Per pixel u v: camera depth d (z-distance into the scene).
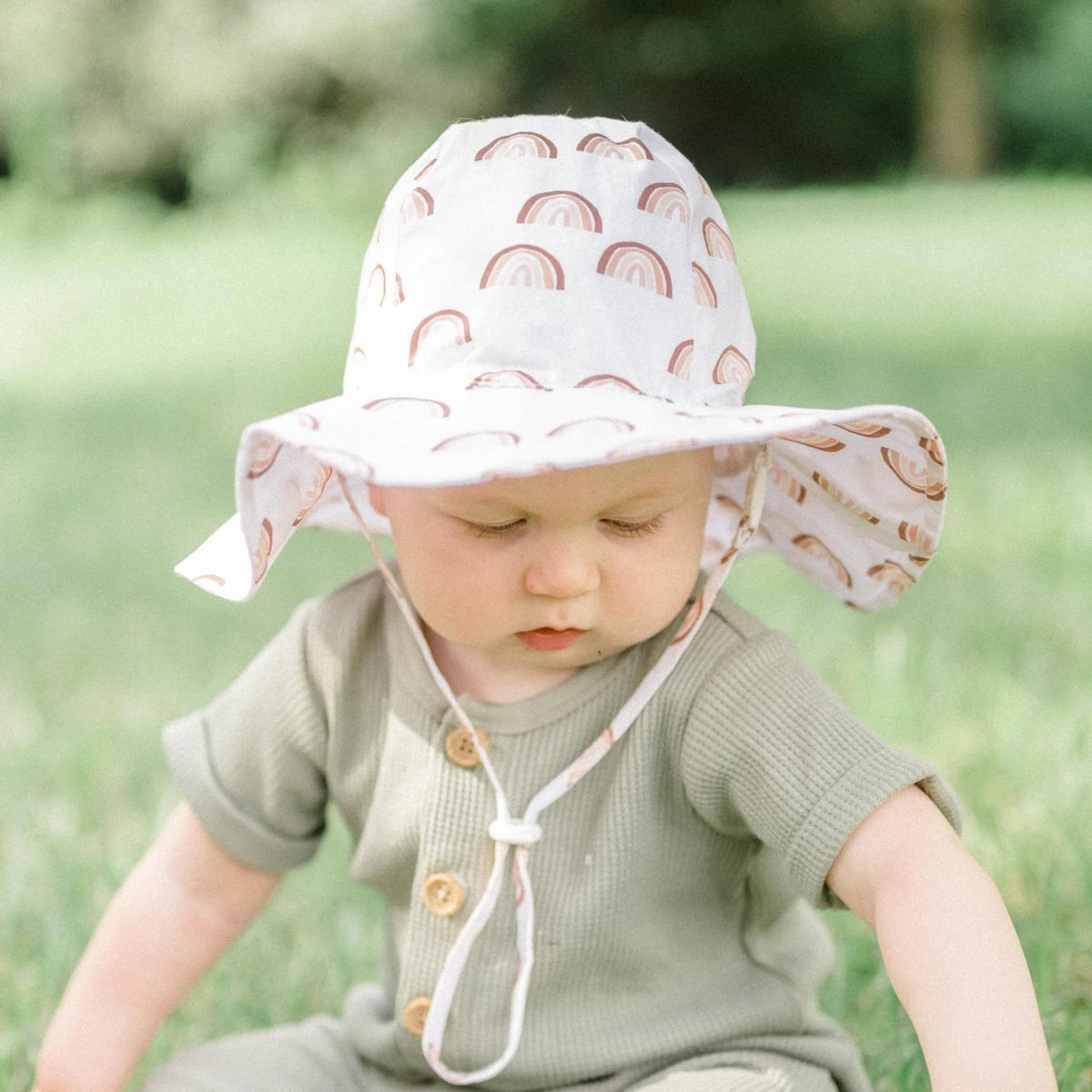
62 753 3.43
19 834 3.02
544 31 25.08
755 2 24.30
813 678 1.83
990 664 3.62
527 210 1.79
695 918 1.91
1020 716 3.23
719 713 1.82
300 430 1.62
